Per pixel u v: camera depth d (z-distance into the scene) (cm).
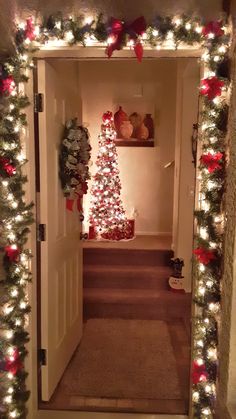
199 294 174
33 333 192
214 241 165
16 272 169
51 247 204
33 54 177
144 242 420
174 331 309
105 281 362
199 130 177
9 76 161
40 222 196
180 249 353
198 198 182
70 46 169
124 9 165
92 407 207
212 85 154
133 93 449
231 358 146
